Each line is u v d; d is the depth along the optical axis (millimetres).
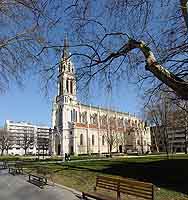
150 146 118688
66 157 64062
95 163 41875
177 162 34906
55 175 28016
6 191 20609
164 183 19328
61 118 122125
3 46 12148
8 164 49062
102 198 13820
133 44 9383
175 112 46406
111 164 37094
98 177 16625
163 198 15188
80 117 125188
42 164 46562
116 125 130125
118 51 9859
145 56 8977
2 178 29219
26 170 36656
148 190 11727
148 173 24812
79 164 41000
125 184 13523
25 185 23000
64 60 11125
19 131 177875
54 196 17625
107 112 131500
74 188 20484
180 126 50875
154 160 43094
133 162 40031
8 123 176000
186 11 8367
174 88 8375
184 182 19234
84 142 120938
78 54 10695
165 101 14359
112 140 111562
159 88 11141
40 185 22203
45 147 143750
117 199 13531
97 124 126562
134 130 129750
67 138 119000
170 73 8539
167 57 10055
